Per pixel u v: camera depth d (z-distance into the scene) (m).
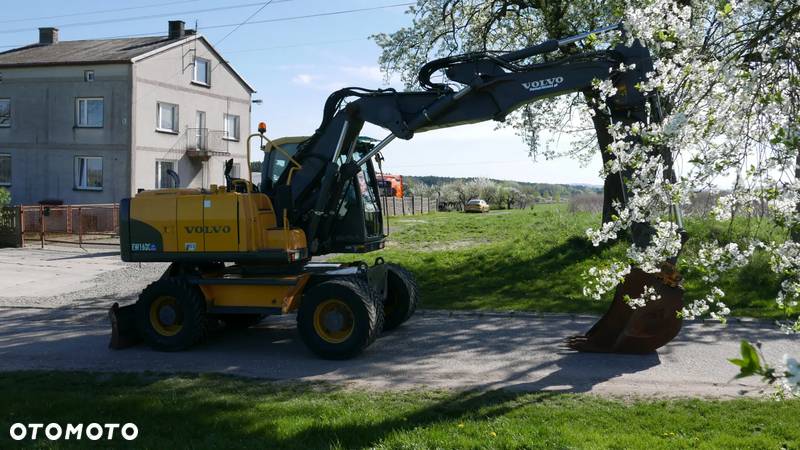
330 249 10.67
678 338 9.69
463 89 8.88
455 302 12.95
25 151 32.84
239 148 38.97
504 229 27.09
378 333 9.12
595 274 5.47
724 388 7.24
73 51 34.28
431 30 17.67
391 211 40.41
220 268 10.43
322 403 6.83
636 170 5.13
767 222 4.77
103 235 27.38
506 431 5.73
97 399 6.98
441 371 8.27
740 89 4.77
